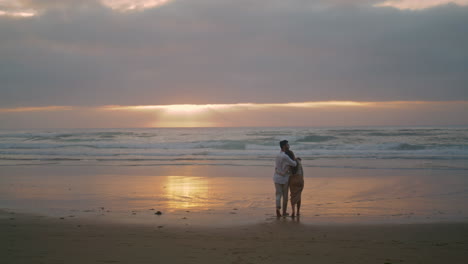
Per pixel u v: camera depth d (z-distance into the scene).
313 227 6.40
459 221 6.86
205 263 4.25
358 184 11.66
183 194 10.11
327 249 4.91
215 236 5.69
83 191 10.66
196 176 13.85
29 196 9.86
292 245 5.13
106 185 11.78
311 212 7.80
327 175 13.79
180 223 6.72
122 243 5.19
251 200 9.23
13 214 7.53
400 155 21.61
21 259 4.36
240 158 21.09
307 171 15.06
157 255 4.57
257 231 6.08
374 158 20.23
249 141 33.06
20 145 31.44
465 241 5.40
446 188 10.84
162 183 12.17
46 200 9.27
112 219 7.04
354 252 4.77
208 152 25.11
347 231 6.09
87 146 31.11
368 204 8.66
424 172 14.42
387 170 15.16
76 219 7.05
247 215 7.51
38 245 5.06
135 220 6.96
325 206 8.46
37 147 31.11
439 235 5.79
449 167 15.91
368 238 5.59
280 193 7.45
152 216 7.38
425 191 10.39
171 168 16.52
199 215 7.48
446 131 44.81
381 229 6.22
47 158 21.64
